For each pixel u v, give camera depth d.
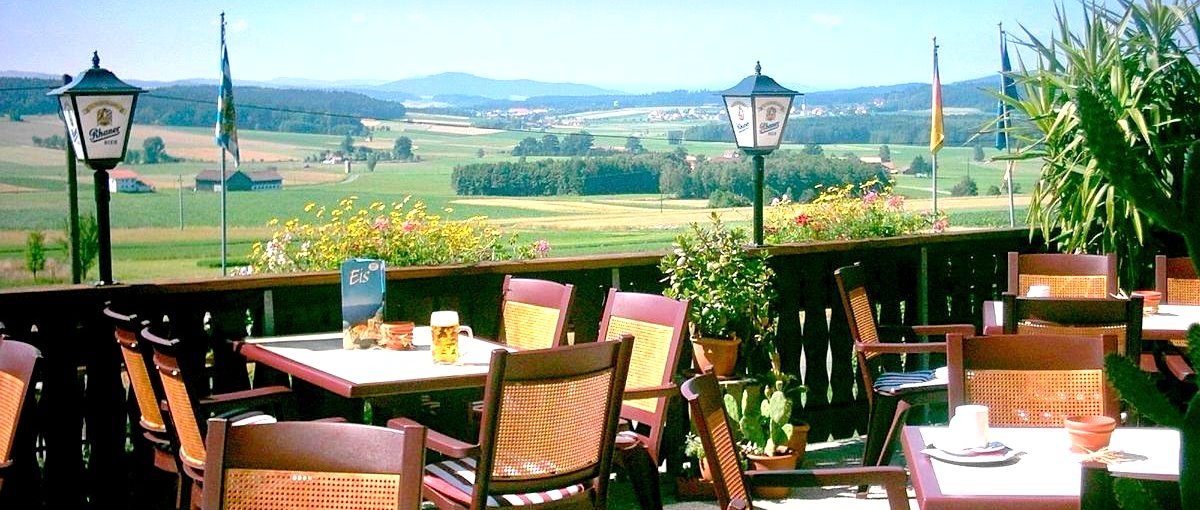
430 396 4.48
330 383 3.69
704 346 5.27
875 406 5.02
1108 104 6.30
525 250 7.14
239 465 2.13
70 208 9.23
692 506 4.97
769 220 8.05
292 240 6.85
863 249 6.28
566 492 3.46
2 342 3.17
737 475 2.89
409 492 2.07
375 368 3.90
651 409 4.28
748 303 5.34
